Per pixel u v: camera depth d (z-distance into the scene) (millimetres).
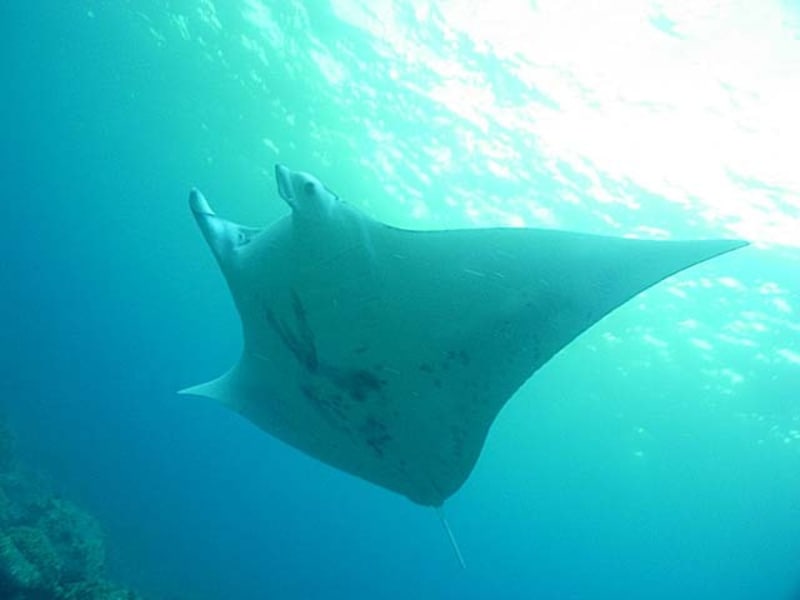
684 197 10797
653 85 9453
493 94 11055
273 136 16484
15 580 5918
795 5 7352
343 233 2676
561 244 2939
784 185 9570
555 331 2834
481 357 2934
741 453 19609
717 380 15844
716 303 12836
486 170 12789
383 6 10461
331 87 13266
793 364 13727
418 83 11766
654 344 15438
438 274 2838
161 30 14789
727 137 9484
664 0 8180
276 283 2830
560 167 11703
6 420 14312
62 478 21125
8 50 20000
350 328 2789
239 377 3656
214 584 20781
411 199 15109
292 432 3471
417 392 2965
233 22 13039
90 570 8469
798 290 11383
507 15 9531
